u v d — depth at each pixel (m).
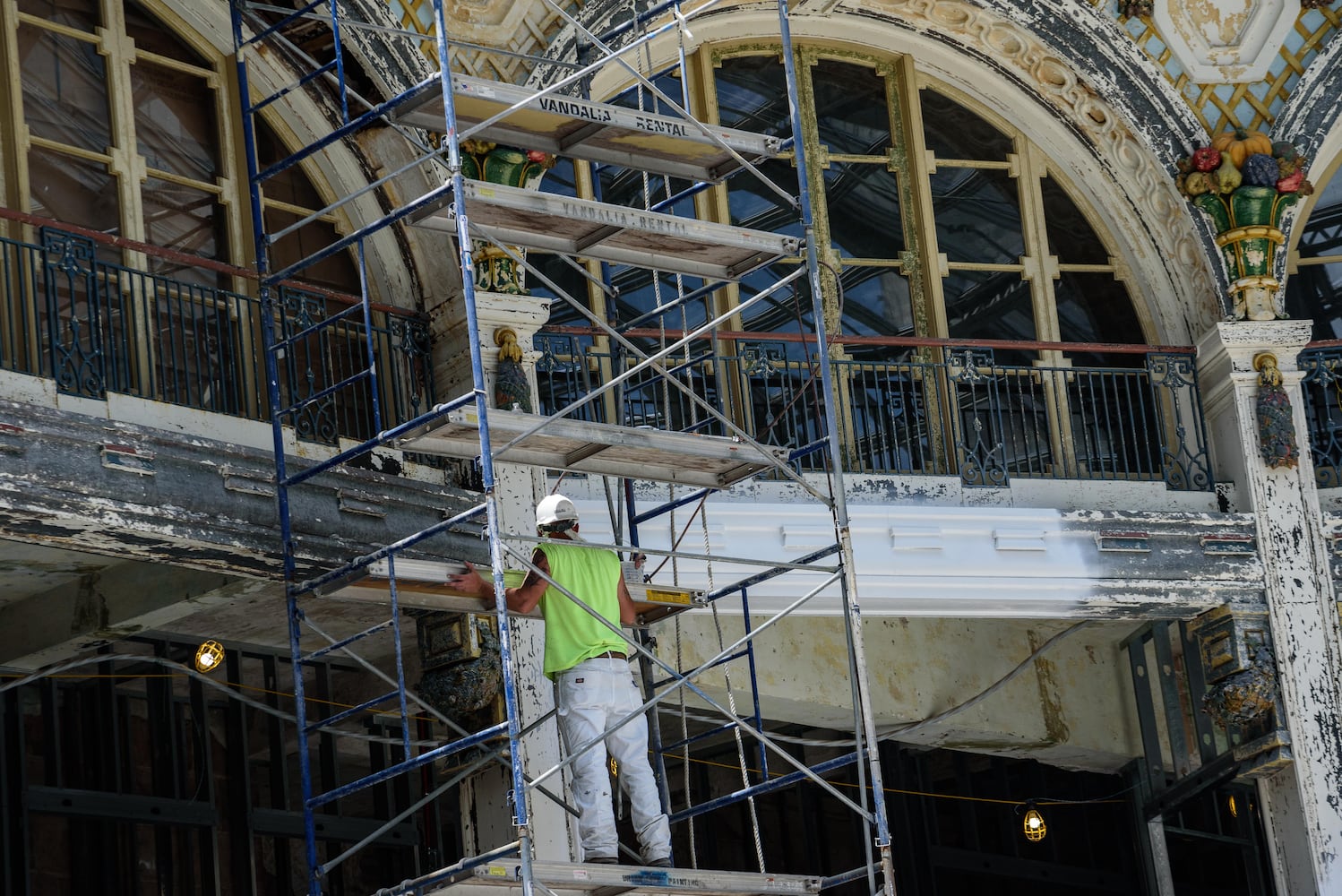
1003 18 13.44
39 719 13.00
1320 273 13.91
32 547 10.29
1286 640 12.55
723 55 13.38
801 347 13.05
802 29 13.55
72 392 9.41
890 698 13.30
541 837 10.52
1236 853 15.23
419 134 11.22
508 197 8.81
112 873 11.81
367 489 10.38
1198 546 12.65
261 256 9.53
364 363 11.40
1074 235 13.98
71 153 10.59
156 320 10.35
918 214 13.54
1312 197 13.88
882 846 8.74
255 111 10.80
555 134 9.67
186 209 11.12
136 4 11.14
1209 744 13.01
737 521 11.75
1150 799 13.70
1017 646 13.88
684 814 9.46
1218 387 13.16
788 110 13.53
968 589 12.14
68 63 10.73
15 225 10.13
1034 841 14.92
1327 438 13.52
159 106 11.14
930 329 13.35
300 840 13.49
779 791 15.58
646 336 11.29
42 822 12.62
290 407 9.63
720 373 12.70
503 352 11.16
